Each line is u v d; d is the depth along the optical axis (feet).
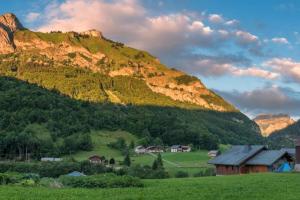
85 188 184.65
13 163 538.88
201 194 154.10
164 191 165.27
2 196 147.74
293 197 143.84
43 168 520.42
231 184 194.49
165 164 638.12
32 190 170.09
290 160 342.85
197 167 559.38
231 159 355.15
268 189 169.68
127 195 151.84
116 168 527.81
